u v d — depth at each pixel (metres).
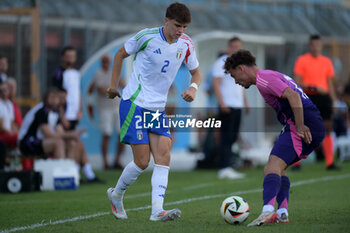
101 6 58.56
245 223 20.58
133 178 21.25
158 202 21.09
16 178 33.53
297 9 71.94
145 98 20.97
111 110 49.81
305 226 19.52
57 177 35.09
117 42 51.09
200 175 43.78
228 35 56.00
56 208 25.92
